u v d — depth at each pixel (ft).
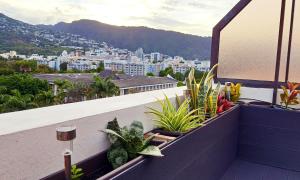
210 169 8.16
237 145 11.12
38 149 3.98
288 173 9.97
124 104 6.34
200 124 7.22
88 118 4.87
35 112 5.07
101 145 5.22
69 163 4.00
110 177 3.79
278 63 11.93
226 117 9.24
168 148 5.44
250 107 10.80
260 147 10.73
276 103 12.10
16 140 3.66
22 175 3.77
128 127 5.68
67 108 5.62
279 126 10.27
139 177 4.44
